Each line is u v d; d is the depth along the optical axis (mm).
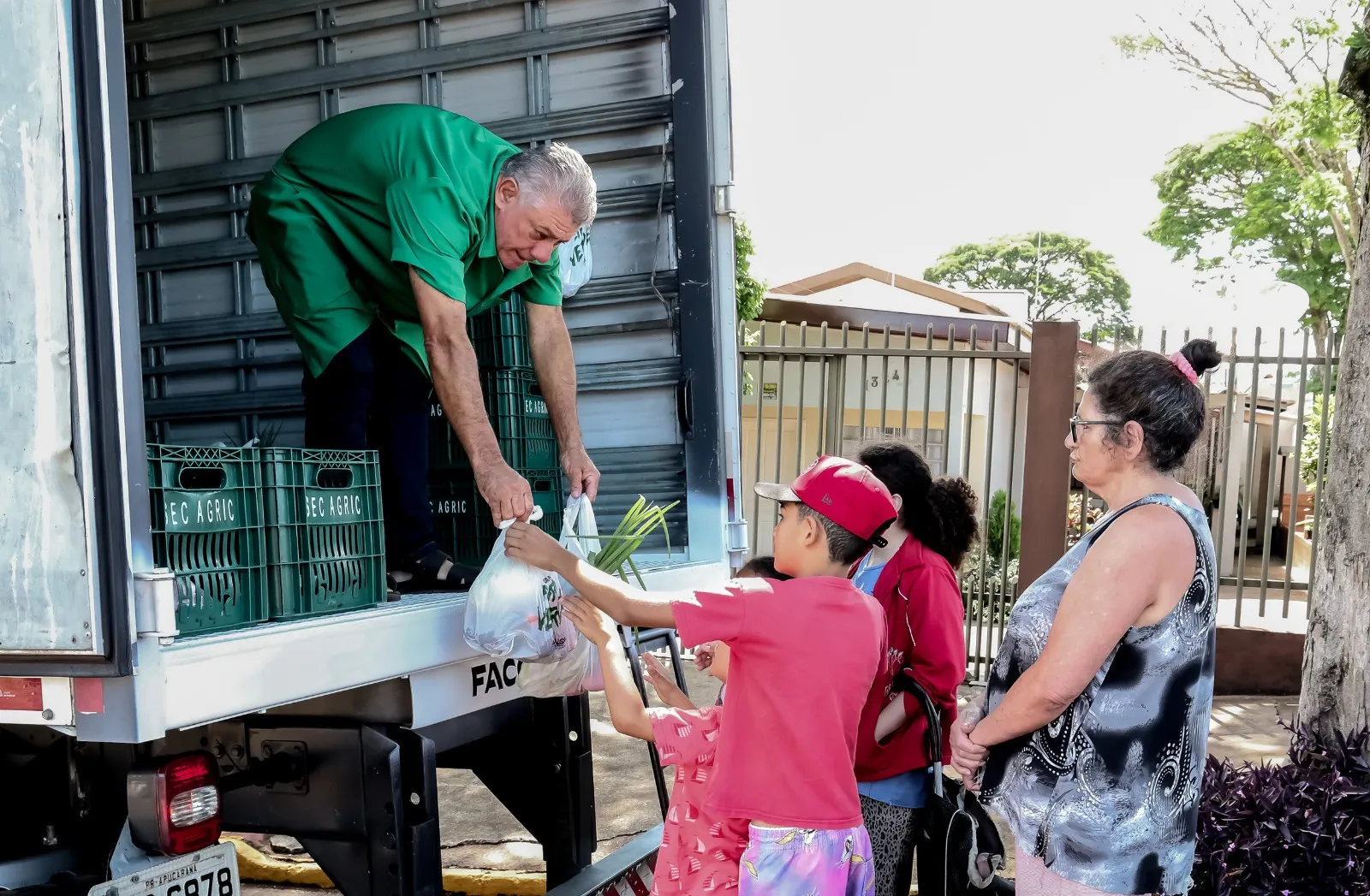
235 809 2471
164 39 4125
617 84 3502
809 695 2102
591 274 3590
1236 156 20172
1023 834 2135
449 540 3516
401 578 3033
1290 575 7305
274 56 3994
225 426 4234
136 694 1762
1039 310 41188
